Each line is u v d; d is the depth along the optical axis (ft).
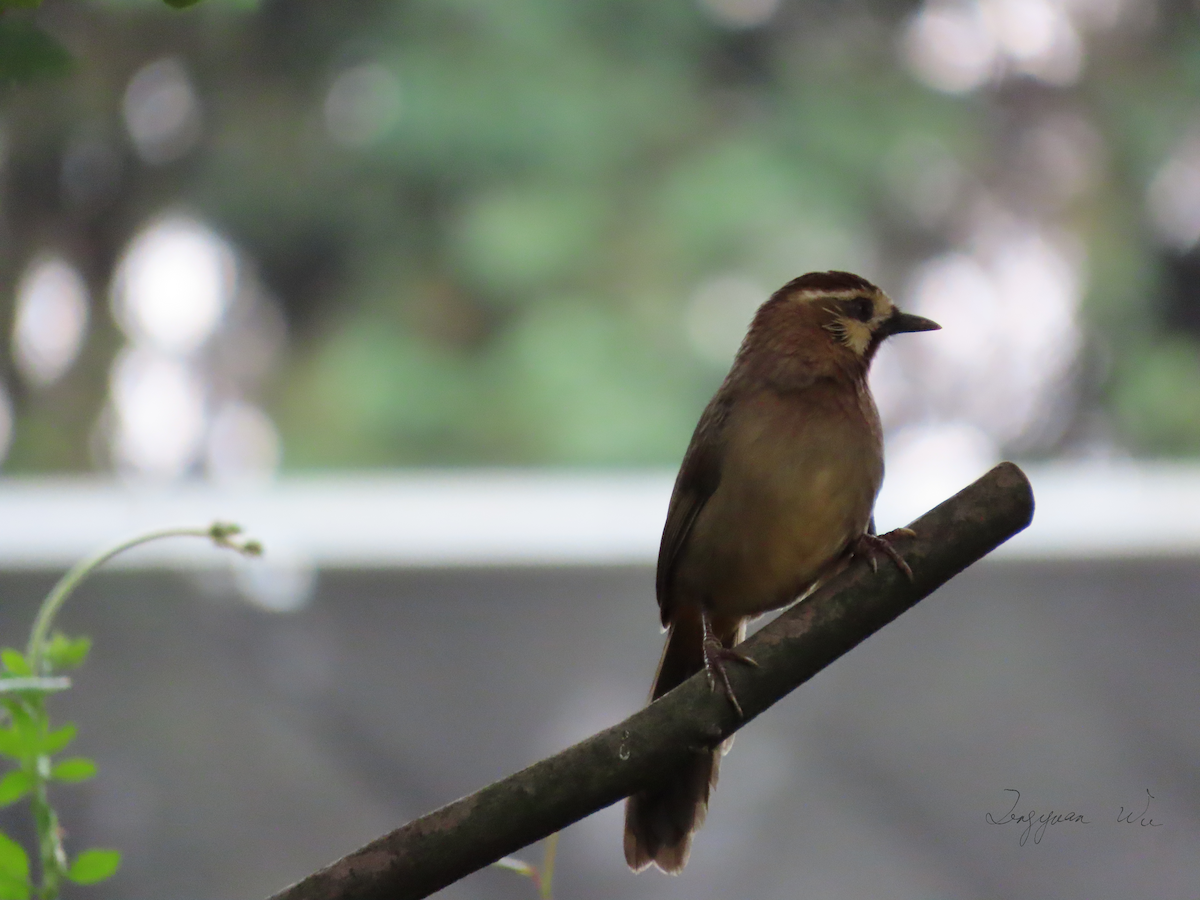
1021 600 32.78
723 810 31.81
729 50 62.23
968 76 63.77
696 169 59.41
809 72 62.03
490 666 32.37
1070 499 33.86
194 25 59.36
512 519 33.30
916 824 31.76
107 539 32.45
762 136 61.05
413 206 60.34
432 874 12.00
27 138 59.93
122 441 61.98
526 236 57.98
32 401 61.87
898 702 32.37
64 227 61.72
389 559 32.68
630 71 60.18
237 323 61.98
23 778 13.65
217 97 61.11
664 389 57.72
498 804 12.06
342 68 61.16
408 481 55.57
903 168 61.82
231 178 61.05
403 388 58.08
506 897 31.17
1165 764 32.07
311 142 61.00
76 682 31.55
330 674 32.17
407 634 32.45
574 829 31.50
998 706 32.35
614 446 56.54
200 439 61.98
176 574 32.40
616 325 58.39
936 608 32.81
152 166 61.46
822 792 31.89
